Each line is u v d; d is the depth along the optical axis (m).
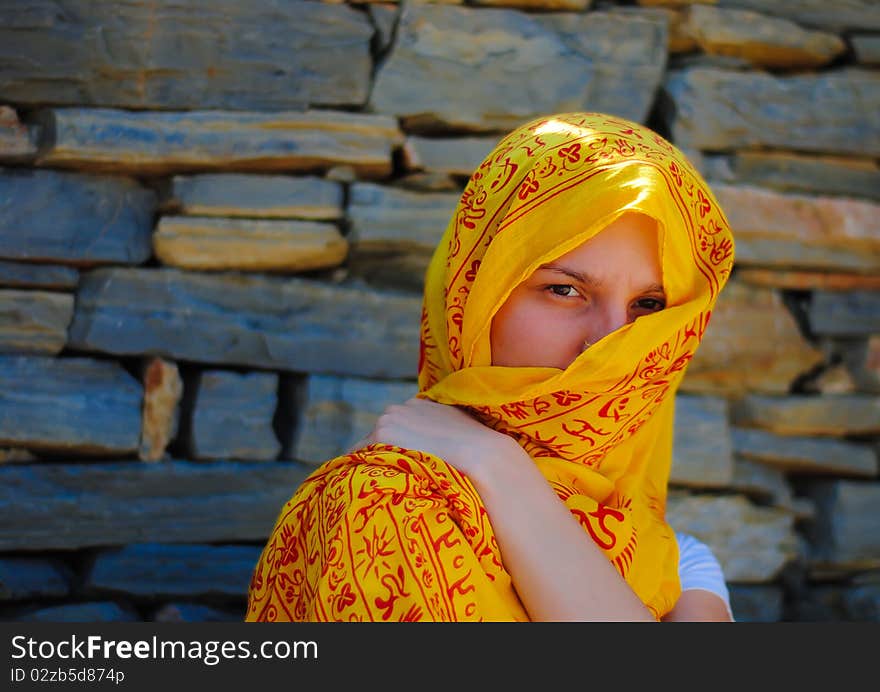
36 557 2.06
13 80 1.99
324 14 2.17
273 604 1.43
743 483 2.46
